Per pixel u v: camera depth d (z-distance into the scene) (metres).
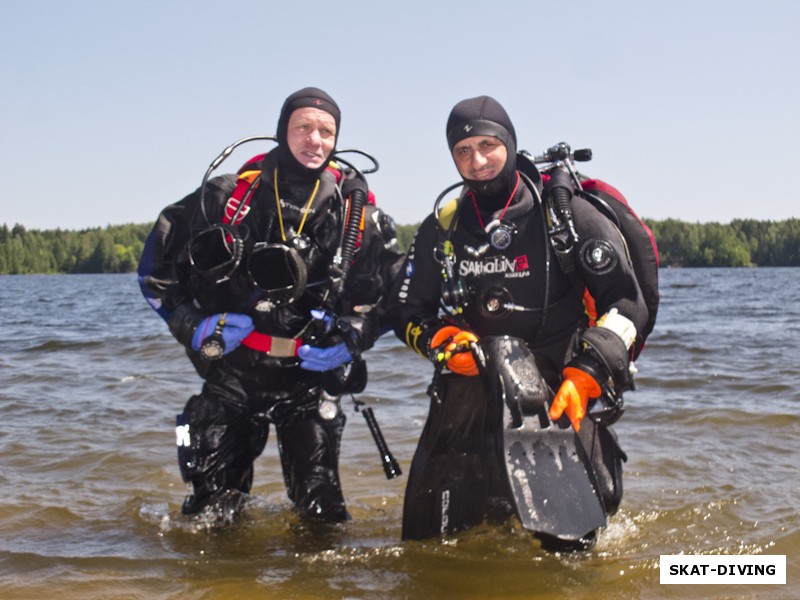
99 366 9.91
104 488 4.82
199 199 3.92
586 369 3.30
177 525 4.11
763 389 7.58
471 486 3.76
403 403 7.40
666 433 5.96
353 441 5.95
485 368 3.41
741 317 17.77
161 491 4.79
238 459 4.12
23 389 8.19
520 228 3.55
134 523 4.17
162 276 3.96
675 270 115.19
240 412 4.05
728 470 4.93
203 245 3.76
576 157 3.63
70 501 4.54
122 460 5.40
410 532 3.76
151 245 3.98
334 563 3.52
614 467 3.64
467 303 3.61
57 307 27.56
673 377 8.32
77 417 6.78
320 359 3.91
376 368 9.40
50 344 12.10
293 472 4.09
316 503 4.00
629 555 3.60
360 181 3.95
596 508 3.33
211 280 3.79
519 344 3.44
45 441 5.94
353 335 3.93
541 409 3.39
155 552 3.72
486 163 3.49
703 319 17.12
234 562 3.56
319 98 3.85
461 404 3.71
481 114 3.51
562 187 3.46
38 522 4.19
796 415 6.25
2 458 5.46
